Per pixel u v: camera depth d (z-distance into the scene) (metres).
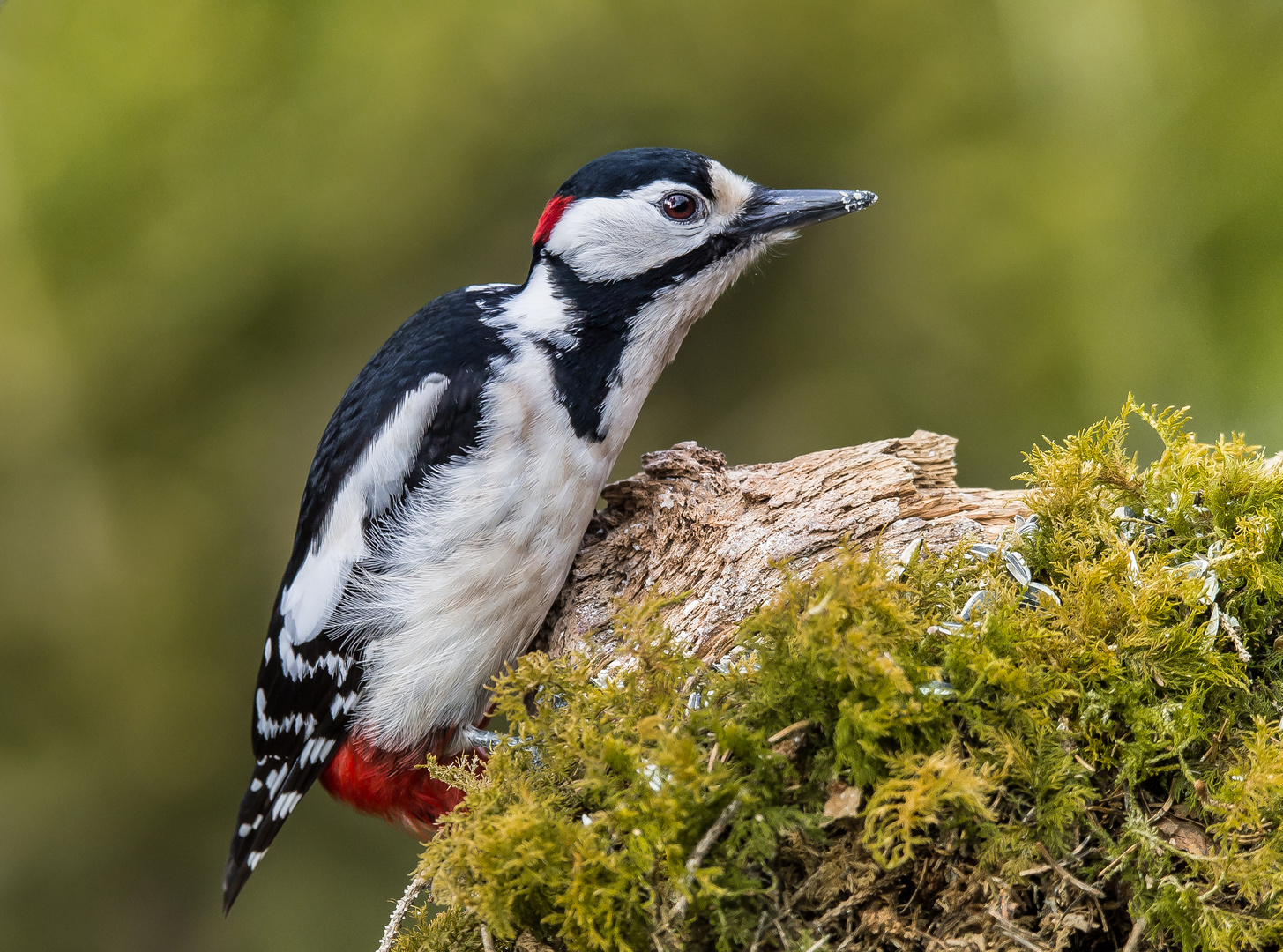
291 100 11.45
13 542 11.24
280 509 11.21
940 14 11.00
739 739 3.38
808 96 11.18
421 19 11.44
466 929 3.78
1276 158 9.59
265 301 11.40
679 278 6.21
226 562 11.27
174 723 11.16
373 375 6.21
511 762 3.78
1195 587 3.71
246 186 11.41
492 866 3.38
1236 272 9.55
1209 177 9.79
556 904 3.34
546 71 11.43
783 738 3.46
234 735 11.15
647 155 6.31
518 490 5.70
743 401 11.10
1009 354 10.33
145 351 11.41
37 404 11.38
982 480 10.21
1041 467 4.18
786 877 3.47
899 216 10.91
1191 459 4.11
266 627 11.12
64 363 11.38
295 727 6.16
